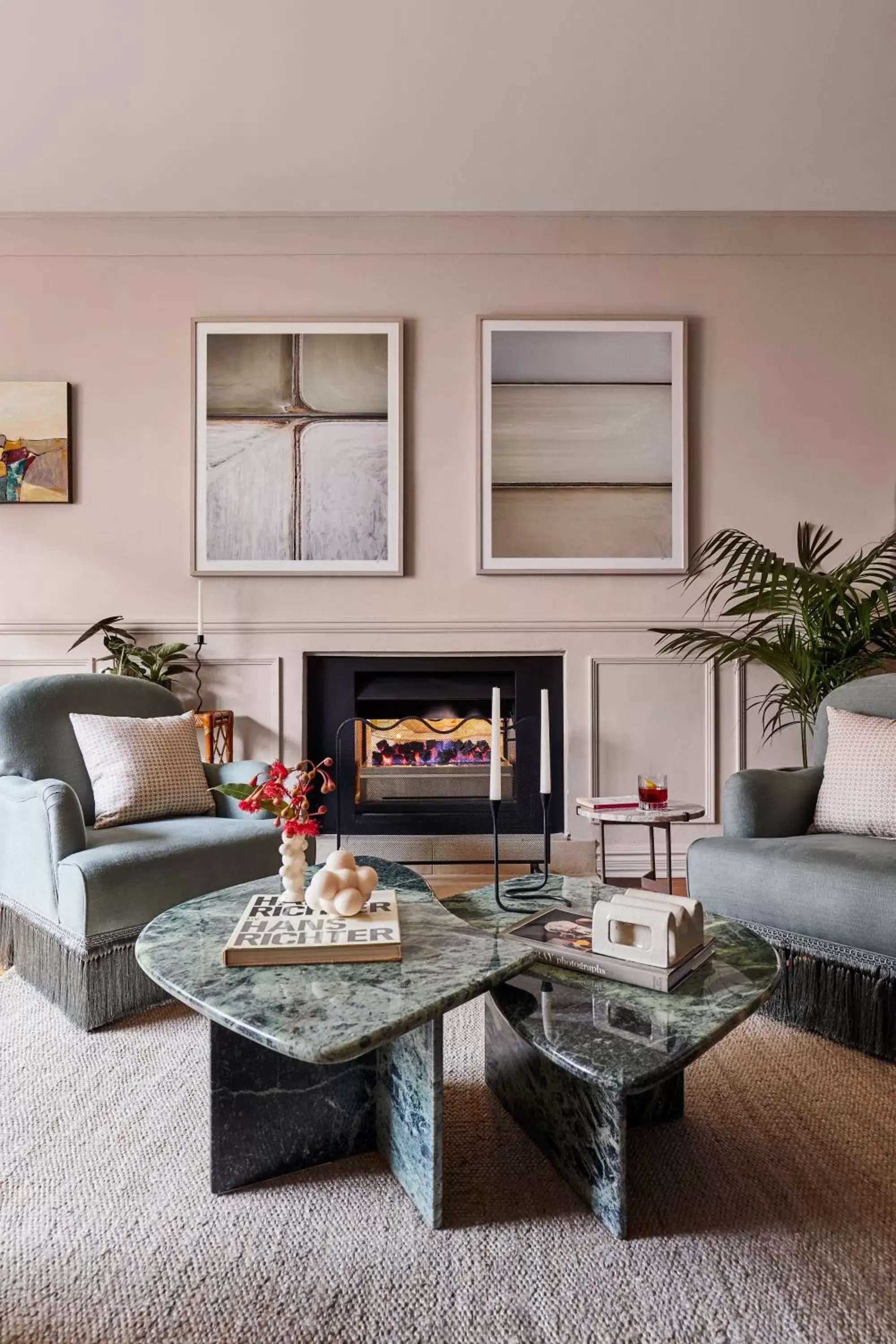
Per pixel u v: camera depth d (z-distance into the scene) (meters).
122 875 1.74
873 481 3.06
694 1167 1.23
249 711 3.03
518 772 3.08
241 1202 1.16
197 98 2.38
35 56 2.20
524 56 2.22
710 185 2.86
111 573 3.03
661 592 3.05
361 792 3.14
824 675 2.59
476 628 3.02
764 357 3.06
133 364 3.03
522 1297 0.98
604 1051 1.00
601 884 1.63
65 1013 1.76
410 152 2.65
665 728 3.05
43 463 3.00
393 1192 1.18
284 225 3.03
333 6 2.04
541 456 3.02
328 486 3.01
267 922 1.28
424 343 3.04
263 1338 0.92
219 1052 1.17
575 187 2.86
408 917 1.40
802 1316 0.95
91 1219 1.12
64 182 2.80
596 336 3.02
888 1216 1.12
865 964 1.58
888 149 2.66
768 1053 1.59
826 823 1.97
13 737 2.11
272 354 3.01
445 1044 1.65
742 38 2.17
